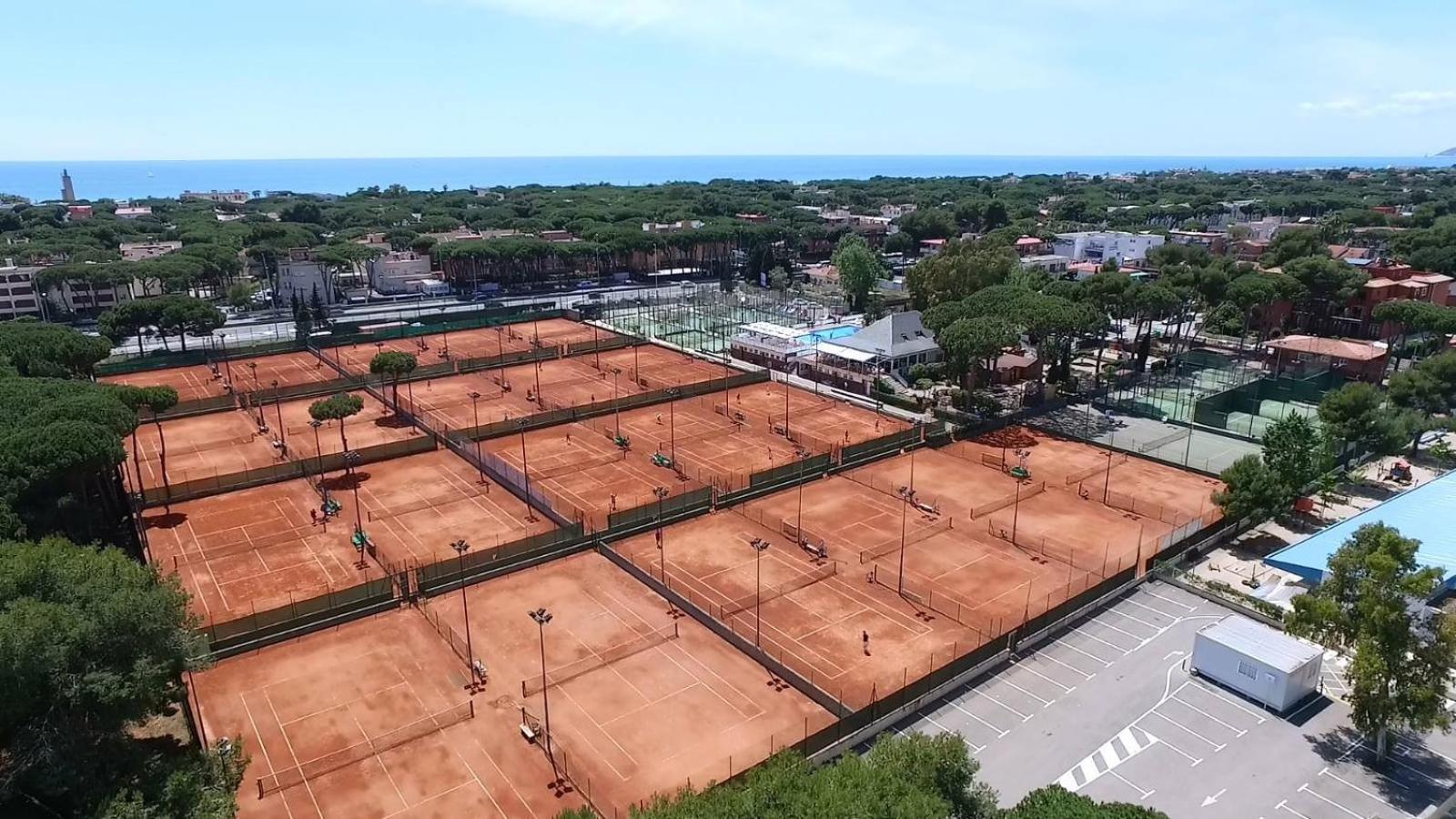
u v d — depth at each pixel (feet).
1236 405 362.74
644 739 166.50
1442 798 150.30
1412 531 231.71
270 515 273.13
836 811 101.30
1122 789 152.97
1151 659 193.26
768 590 223.92
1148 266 595.47
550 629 206.39
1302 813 147.23
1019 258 565.94
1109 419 365.61
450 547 250.57
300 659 193.77
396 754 162.09
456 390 413.18
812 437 346.54
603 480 302.45
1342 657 183.62
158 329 487.61
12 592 135.44
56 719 125.90
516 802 149.79
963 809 121.29
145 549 244.63
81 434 226.58
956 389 399.85
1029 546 248.52
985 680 185.88
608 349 494.59
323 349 489.26
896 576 230.89
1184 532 244.01
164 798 120.57
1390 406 315.78
